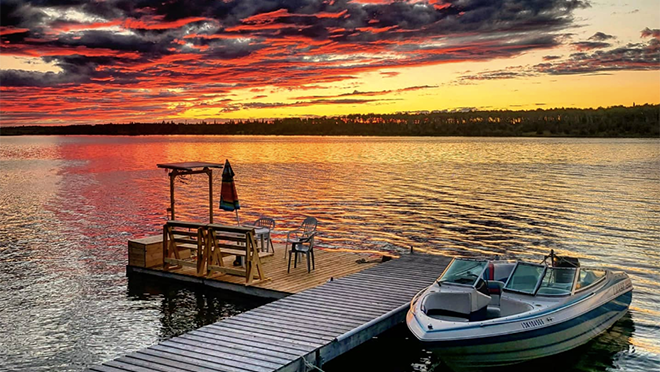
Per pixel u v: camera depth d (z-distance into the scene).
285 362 8.45
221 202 15.95
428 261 15.73
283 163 72.94
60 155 108.31
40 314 12.98
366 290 12.62
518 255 19.45
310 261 16.38
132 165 73.50
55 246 20.98
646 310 13.43
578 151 104.00
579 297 10.67
